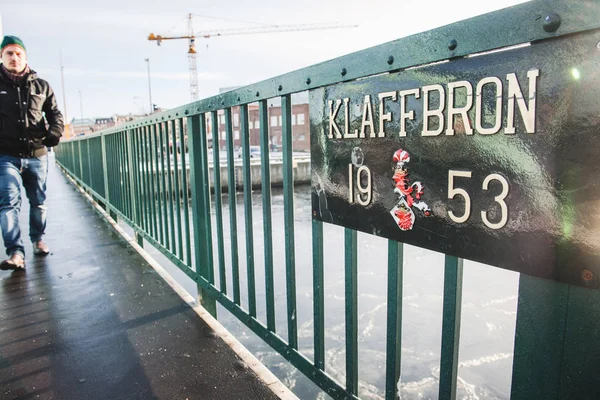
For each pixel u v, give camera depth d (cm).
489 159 99
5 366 216
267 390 190
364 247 896
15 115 387
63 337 246
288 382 397
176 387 194
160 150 356
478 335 507
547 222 89
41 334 251
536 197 91
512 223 96
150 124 378
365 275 716
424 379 413
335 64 145
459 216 108
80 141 961
